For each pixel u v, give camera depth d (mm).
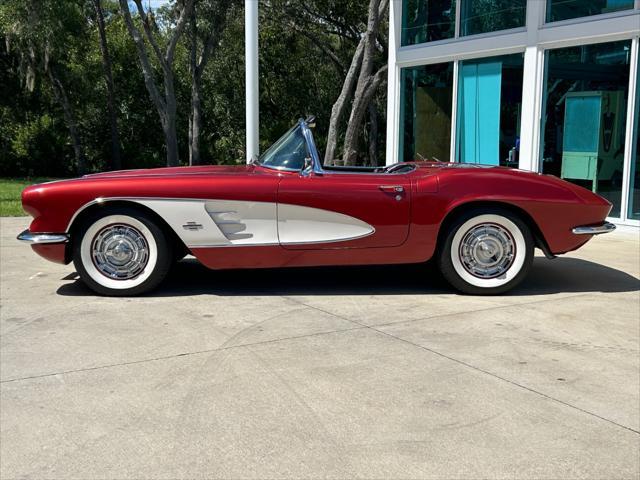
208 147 31812
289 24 26844
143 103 31391
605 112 9109
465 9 11094
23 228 9484
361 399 3246
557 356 3893
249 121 9414
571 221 5250
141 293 5301
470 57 10977
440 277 5957
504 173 5301
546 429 2938
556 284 5777
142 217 5102
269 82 30250
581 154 9562
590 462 2650
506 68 10414
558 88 9727
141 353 3920
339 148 28719
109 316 4715
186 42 29828
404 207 5133
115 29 30375
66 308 4938
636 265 6652
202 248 5113
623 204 8898
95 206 5102
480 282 5316
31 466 2615
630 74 8609
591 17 8969
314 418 3033
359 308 4957
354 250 5188
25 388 3398
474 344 4102
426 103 12047
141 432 2904
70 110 28016
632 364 3770
